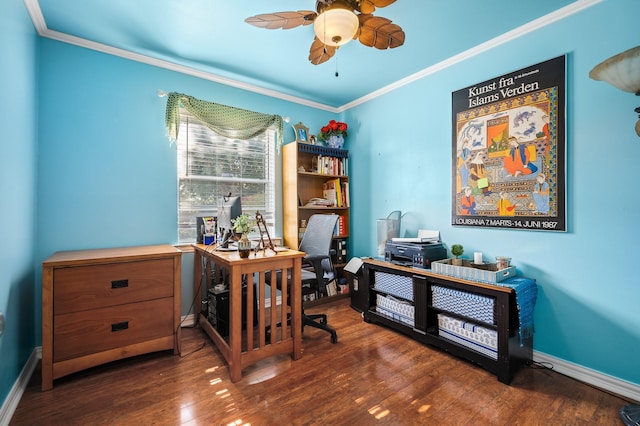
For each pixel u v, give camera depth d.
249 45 2.40
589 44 1.86
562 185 1.96
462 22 2.10
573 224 1.93
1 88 1.44
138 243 2.56
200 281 2.78
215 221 2.77
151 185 2.63
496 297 1.90
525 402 1.65
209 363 2.06
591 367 1.85
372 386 1.79
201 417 1.51
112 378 1.87
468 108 2.48
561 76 1.96
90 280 1.88
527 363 2.04
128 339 2.00
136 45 2.39
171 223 2.72
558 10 1.96
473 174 2.45
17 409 1.57
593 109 1.85
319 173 3.49
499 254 2.31
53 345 1.76
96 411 1.56
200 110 2.82
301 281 2.22
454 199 2.59
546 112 2.04
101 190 2.40
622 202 1.75
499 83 2.28
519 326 1.86
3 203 1.48
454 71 2.61
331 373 1.93
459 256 2.44
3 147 1.47
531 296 1.99
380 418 1.51
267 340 2.40
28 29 1.90
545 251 2.06
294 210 3.27
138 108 2.57
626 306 1.73
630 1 1.72
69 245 2.27
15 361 1.68
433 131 2.79
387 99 3.26
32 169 2.02
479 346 1.99
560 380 1.87
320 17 1.44
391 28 1.62
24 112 1.82
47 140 2.19
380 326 2.73
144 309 2.06
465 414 1.55
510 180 2.22
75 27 2.14
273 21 1.57
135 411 1.56
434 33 2.22
